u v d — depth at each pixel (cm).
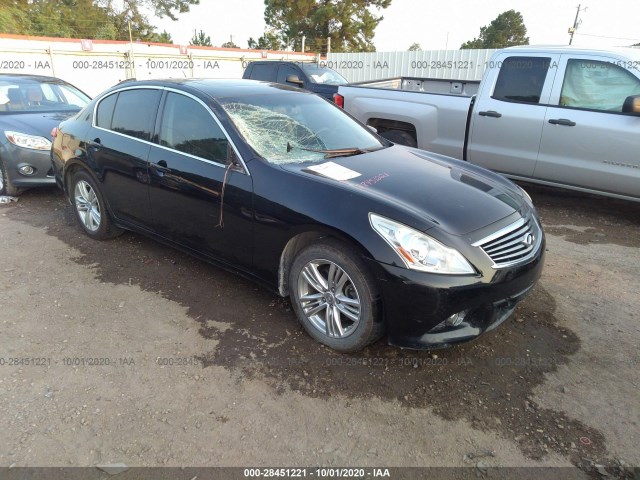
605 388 269
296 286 306
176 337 312
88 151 434
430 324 259
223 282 386
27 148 569
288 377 275
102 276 395
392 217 264
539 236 314
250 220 314
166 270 406
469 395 263
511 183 364
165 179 364
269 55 2417
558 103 542
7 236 480
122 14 3691
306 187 292
